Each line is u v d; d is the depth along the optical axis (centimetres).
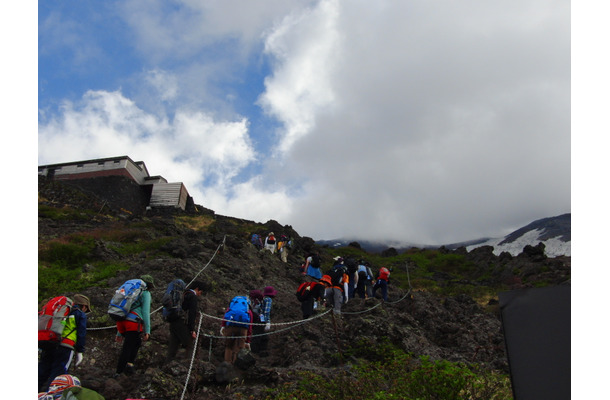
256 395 672
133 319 732
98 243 1720
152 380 659
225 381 725
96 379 686
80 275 1409
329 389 668
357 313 1264
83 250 1666
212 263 1631
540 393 337
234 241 2030
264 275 1805
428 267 3600
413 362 878
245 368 768
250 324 870
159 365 854
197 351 838
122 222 2961
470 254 3753
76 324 658
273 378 747
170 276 1327
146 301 741
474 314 1631
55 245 1670
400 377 653
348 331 1103
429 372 605
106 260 1642
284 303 1440
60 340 625
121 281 1291
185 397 661
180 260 1477
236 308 865
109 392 647
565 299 346
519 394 346
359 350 1000
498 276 2992
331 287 1209
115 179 4103
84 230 2402
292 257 2536
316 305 1316
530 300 364
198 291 854
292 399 613
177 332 809
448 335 1308
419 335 1227
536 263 2900
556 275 2608
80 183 4109
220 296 1323
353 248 4491
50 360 633
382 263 3672
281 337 1099
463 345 1235
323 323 1136
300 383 700
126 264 1594
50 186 3866
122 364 716
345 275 1319
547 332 348
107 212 3728
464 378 600
